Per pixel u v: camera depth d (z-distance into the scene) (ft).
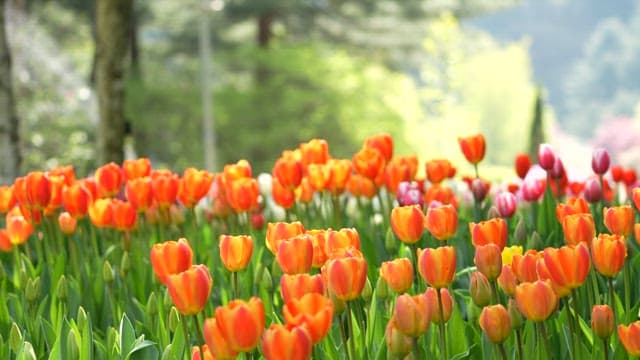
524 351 12.92
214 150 127.85
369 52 165.99
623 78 469.57
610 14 488.44
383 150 20.76
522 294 11.23
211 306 15.57
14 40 104.37
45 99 100.58
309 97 127.34
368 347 12.89
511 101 326.85
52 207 19.25
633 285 15.90
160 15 147.23
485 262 12.35
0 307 15.47
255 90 127.65
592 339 13.05
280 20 150.30
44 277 17.99
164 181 18.86
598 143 284.61
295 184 18.98
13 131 39.70
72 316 16.31
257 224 21.12
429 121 159.33
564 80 488.44
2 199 19.86
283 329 9.46
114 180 20.27
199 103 124.88
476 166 20.17
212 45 151.53
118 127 40.09
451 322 13.12
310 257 11.74
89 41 146.30
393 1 147.23
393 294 14.44
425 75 159.94
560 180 21.20
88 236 21.63
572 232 13.21
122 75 40.16
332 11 148.46
